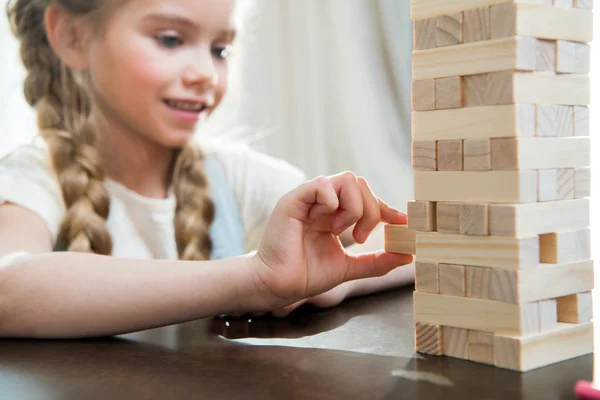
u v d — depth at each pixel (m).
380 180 1.59
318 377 0.59
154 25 1.21
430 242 0.65
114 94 1.22
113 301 0.75
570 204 0.64
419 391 0.55
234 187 1.43
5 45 1.35
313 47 1.60
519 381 0.57
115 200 1.26
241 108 1.59
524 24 0.59
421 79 0.65
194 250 1.31
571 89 0.64
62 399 0.56
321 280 0.76
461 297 0.63
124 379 0.60
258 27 1.57
